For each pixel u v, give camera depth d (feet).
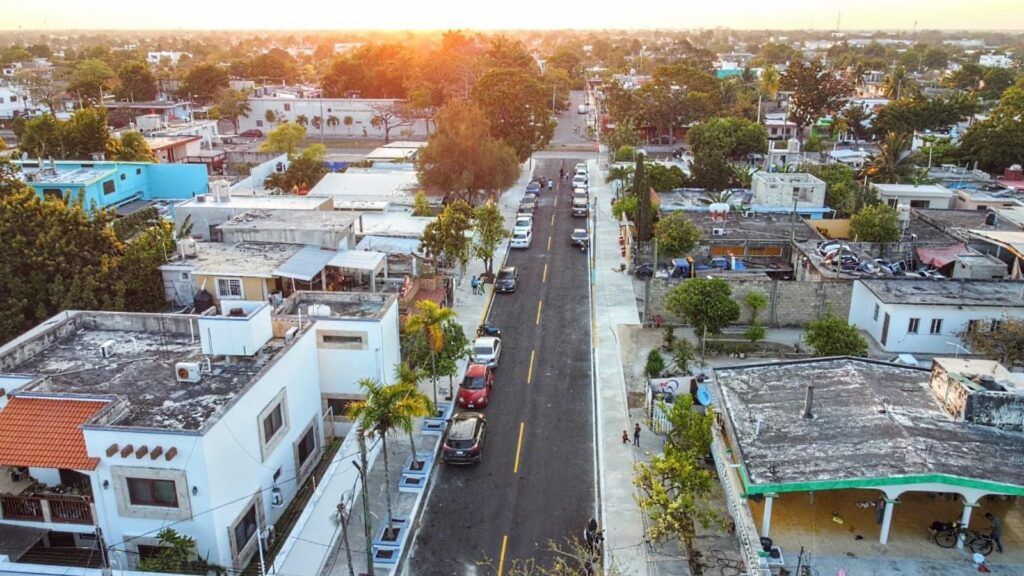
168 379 92.63
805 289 151.53
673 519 78.79
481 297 173.47
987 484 74.43
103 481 77.71
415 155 294.66
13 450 77.61
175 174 237.66
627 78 514.27
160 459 75.87
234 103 406.41
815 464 79.41
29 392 84.79
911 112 349.41
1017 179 270.05
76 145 255.70
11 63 652.89
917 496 88.69
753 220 205.87
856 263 163.63
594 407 122.62
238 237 158.10
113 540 79.82
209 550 78.64
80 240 136.26
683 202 226.99
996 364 93.20
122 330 108.58
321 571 84.94
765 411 92.32
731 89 441.27
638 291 176.04
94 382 91.81
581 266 197.67
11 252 131.13
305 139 403.95
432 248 167.12
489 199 249.14
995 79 504.43
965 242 180.45
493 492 100.17
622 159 307.58
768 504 77.77
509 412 121.39
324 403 112.27
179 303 145.38
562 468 105.40
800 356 136.67
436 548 89.04
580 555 82.38
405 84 460.14
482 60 472.03
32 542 79.97
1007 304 135.03
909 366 103.14
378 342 108.68
